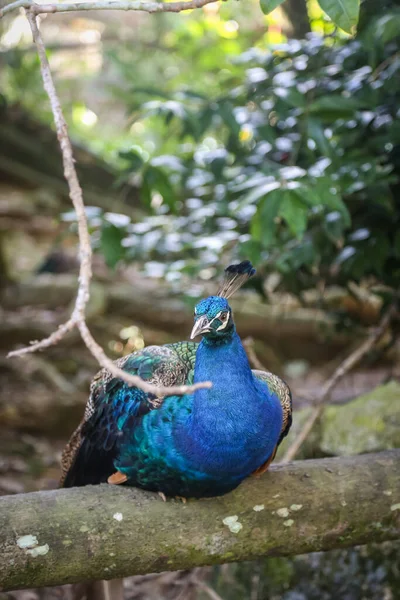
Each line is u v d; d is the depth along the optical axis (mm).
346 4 2268
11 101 8992
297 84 4176
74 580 2621
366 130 4082
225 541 2736
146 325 7688
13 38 10297
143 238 4363
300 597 3766
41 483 5219
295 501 2824
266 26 6648
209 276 4793
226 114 4035
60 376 6773
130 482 2787
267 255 4223
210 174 4645
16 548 2500
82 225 2189
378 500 2902
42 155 8758
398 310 4535
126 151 4289
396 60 4023
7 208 9453
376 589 3607
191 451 2566
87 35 12477
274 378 2842
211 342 2547
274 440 2646
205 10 7582
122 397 2756
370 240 3996
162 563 2688
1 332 7145
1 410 5922
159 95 4211
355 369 6922
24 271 8492
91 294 7559
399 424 3807
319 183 3312
